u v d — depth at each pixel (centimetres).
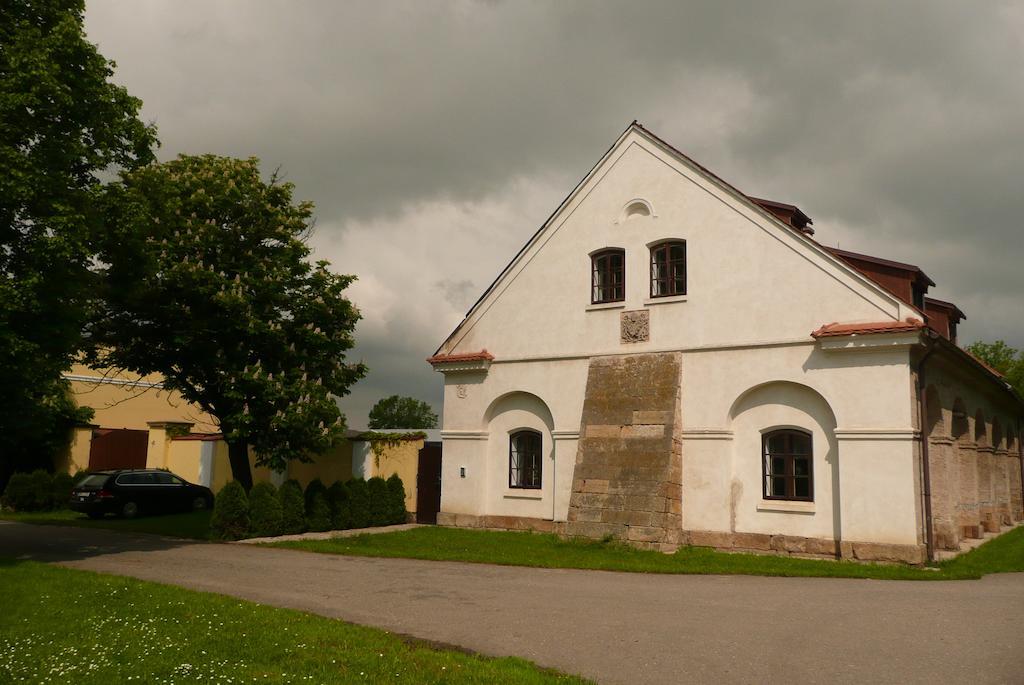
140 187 1739
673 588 1246
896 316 1612
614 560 1570
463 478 2239
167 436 3241
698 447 1822
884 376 1603
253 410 2117
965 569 1487
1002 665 785
